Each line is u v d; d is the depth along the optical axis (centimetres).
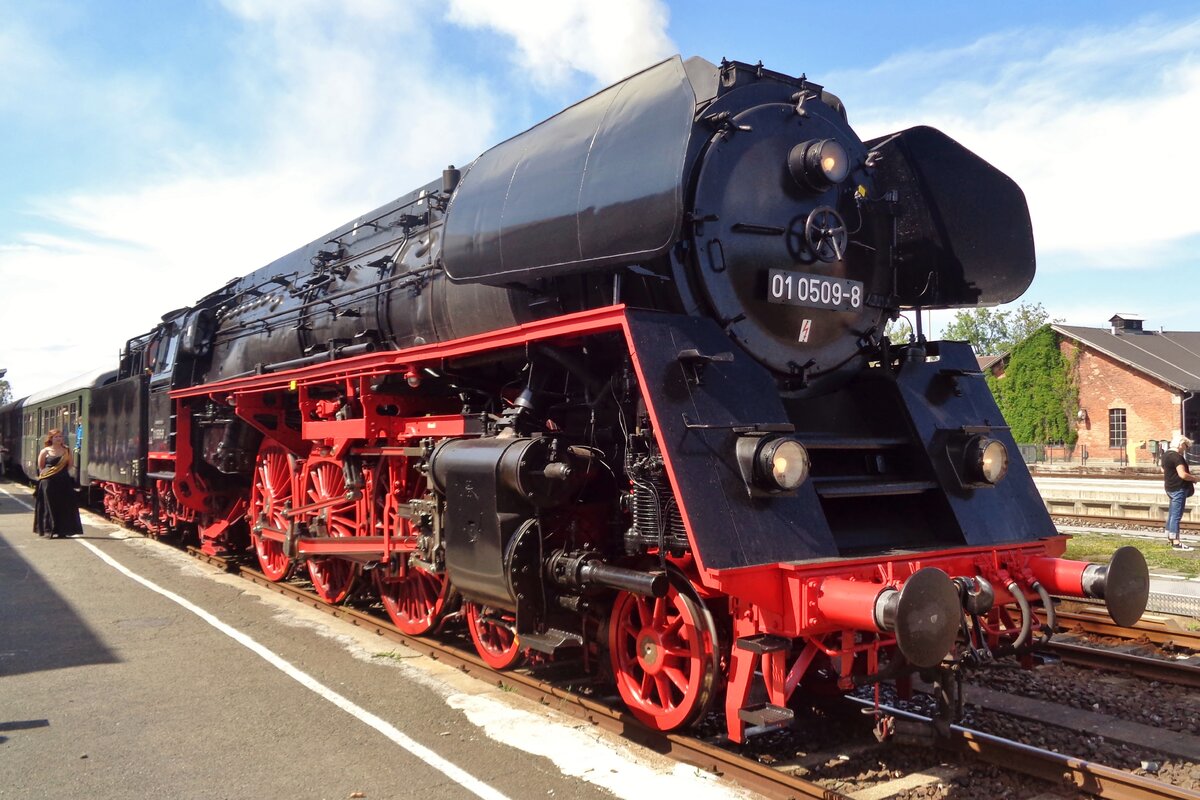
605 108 501
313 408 824
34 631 727
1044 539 528
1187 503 1773
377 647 676
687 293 475
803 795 388
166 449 1207
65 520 1420
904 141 601
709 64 531
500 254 530
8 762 442
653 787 409
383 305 758
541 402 540
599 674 532
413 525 631
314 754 452
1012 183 580
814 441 495
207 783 416
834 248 539
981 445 515
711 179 486
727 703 429
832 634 432
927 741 454
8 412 3294
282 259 1097
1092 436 3775
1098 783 402
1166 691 571
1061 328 3888
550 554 496
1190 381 3462
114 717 509
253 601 865
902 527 510
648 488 448
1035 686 574
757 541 414
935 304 642
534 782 415
